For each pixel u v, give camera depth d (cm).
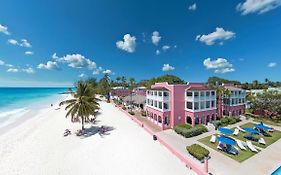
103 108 5672
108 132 2927
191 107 3225
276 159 1877
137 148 2203
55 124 3547
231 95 4056
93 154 2031
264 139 2530
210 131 2931
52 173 1628
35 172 1645
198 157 1850
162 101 3200
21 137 2688
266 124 3472
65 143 2397
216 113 3678
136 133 2864
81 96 2888
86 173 1625
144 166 1750
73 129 3133
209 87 3709
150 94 3822
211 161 1831
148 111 3916
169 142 2425
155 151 2112
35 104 7731
